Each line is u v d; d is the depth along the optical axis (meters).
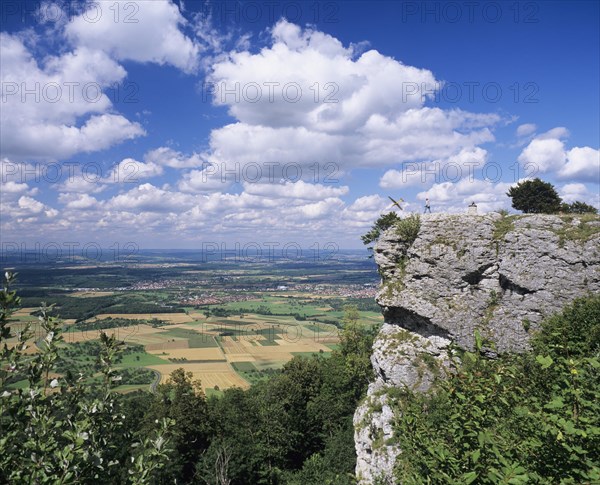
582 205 31.84
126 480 6.73
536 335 20.11
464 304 23.09
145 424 34.91
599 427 5.29
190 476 37.62
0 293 5.98
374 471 20.94
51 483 5.65
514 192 33.53
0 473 5.64
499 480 5.46
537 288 21.88
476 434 6.48
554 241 22.53
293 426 45.06
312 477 36.88
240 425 42.69
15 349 6.14
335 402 48.84
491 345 7.52
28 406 6.08
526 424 6.38
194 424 37.91
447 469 6.90
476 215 25.44
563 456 5.47
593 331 16.45
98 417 6.68
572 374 6.04
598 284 20.97
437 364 22.23
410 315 24.39
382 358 24.02
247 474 38.56
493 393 7.18
